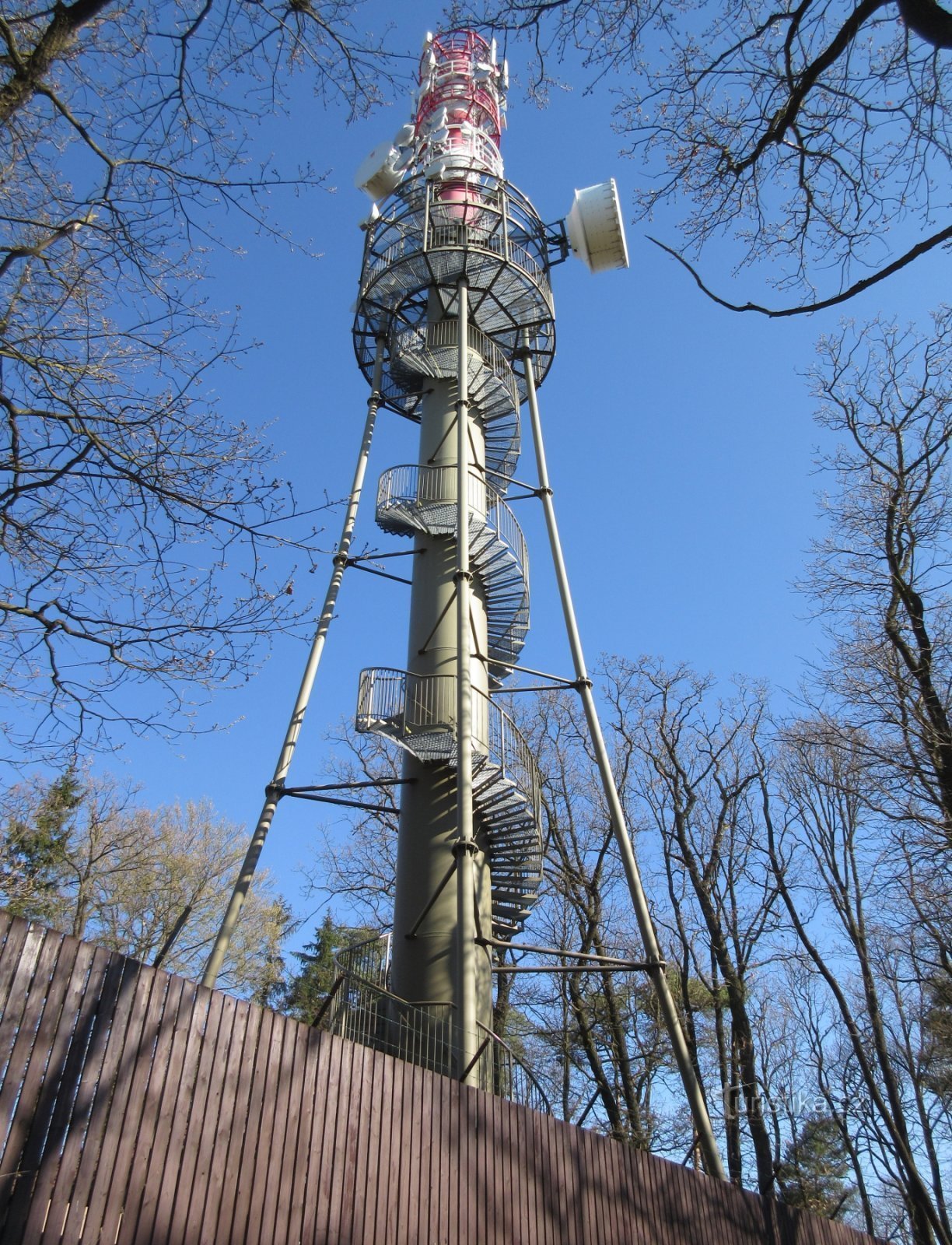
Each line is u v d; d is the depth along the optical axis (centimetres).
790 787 2639
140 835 2820
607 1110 2216
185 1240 664
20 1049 619
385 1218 824
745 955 2389
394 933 1521
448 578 1789
